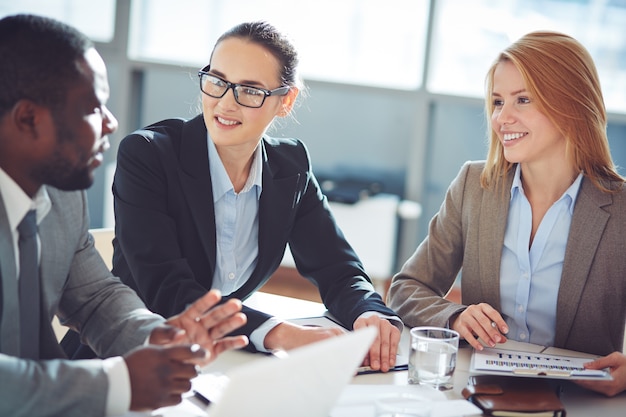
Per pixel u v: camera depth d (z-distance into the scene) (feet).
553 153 6.29
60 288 4.72
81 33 4.15
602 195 6.24
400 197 16.93
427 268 6.85
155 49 17.30
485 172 6.69
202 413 4.11
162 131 6.37
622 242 6.13
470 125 16.29
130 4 17.02
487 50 15.93
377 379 4.87
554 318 6.36
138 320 4.79
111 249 6.66
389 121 16.66
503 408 4.32
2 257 3.96
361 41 16.53
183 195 6.04
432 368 4.69
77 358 5.66
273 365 3.08
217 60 5.94
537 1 15.48
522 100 6.21
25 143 3.98
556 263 6.34
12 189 4.09
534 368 4.86
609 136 15.70
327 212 6.82
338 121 16.88
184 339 4.33
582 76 6.17
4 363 3.59
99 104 4.15
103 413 3.71
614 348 6.31
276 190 6.38
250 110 5.89
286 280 16.44
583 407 4.70
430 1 15.89
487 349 5.47
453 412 4.29
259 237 6.33
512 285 6.46
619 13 15.15
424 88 16.16
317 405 3.57
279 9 16.66
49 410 3.61
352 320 5.79
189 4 17.01
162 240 5.82
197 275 6.15
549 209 6.35
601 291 6.15
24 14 4.00
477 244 6.60
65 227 4.71
